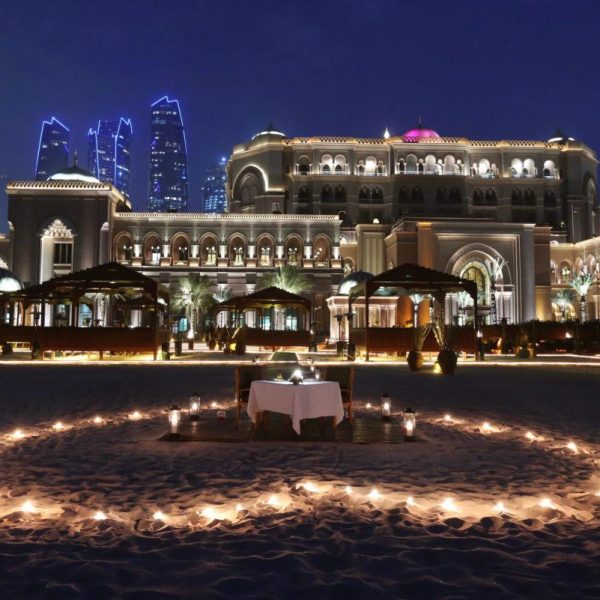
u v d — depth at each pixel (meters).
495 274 69.31
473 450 9.85
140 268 70.94
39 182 68.81
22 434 11.14
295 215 73.06
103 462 8.88
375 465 8.76
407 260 72.38
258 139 86.88
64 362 32.12
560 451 9.81
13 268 68.38
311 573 4.82
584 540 5.66
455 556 5.22
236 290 71.56
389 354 38.88
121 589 4.52
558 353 47.53
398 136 90.38
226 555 5.23
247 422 12.33
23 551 5.34
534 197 86.44
